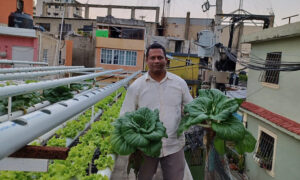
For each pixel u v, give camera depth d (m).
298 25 5.54
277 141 6.44
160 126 1.33
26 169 0.92
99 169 2.81
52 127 0.94
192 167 6.59
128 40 19.56
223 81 8.12
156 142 1.28
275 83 7.00
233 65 8.44
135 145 1.22
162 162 2.15
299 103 5.82
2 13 15.68
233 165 8.32
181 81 2.21
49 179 1.98
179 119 2.17
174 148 2.11
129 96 2.16
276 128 6.41
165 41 27.72
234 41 24.75
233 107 1.23
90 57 20.33
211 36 8.16
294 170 5.62
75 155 2.73
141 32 24.12
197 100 1.33
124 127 1.28
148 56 2.11
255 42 8.15
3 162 0.90
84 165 2.61
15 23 12.95
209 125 1.27
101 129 3.61
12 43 12.62
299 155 5.50
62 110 1.03
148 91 2.12
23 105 3.87
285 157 6.01
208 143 1.32
